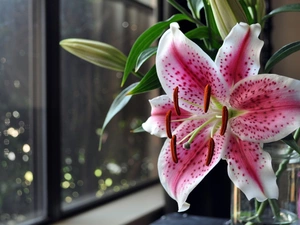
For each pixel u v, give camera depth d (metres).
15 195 0.87
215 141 0.44
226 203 1.04
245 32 0.40
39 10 0.90
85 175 1.05
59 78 0.93
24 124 0.88
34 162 0.90
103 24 1.11
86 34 1.05
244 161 0.43
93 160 1.08
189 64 0.42
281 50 0.48
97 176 1.09
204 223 0.75
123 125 1.19
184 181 0.44
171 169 0.45
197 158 0.45
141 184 1.24
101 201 1.07
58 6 0.92
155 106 0.47
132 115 1.23
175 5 0.53
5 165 0.85
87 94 1.06
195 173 0.44
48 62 0.91
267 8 1.06
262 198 0.42
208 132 0.45
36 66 0.90
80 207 1.00
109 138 1.14
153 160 1.31
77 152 1.03
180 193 0.44
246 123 0.43
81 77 1.04
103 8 1.11
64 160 0.99
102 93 1.11
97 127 1.09
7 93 0.85
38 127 0.91
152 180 1.29
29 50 0.89
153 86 0.49
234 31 0.40
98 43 0.57
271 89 0.41
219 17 0.46
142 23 1.27
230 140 0.44
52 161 0.92
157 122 0.47
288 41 1.05
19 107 0.87
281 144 0.51
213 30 0.51
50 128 0.91
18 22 0.86
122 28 1.19
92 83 1.08
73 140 1.01
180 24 0.99
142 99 1.27
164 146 0.45
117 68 0.58
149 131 0.48
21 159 0.88
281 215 0.53
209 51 0.51
